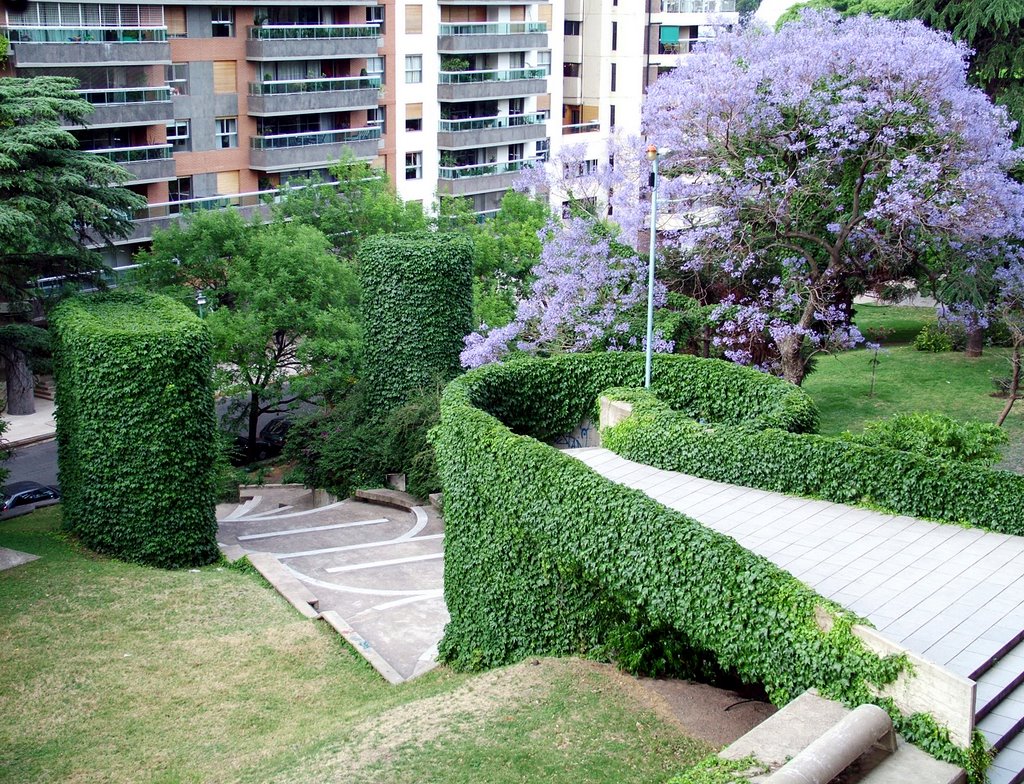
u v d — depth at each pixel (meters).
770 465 18.61
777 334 28.84
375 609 22.89
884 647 12.12
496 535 18.05
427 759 13.75
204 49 50.34
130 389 24.62
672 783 11.33
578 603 16.80
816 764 10.71
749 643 13.40
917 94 27.36
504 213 46.91
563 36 68.00
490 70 62.66
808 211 30.28
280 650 20.53
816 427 20.86
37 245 30.03
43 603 22.38
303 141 54.09
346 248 43.12
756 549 16.09
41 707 18.05
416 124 60.34
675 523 14.65
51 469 38.06
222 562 26.09
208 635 21.19
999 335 38.81
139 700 18.34
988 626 13.72
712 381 22.84
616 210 31.45
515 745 13.89
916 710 11.86
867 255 30.48
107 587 23.44
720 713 14.50
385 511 30.48
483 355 29.09
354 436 32.41
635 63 71.81
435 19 59.50
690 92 28.62
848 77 28.19
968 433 20.61
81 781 15.55
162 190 49.62
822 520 17.25
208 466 25.84
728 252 29.95
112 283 44.22
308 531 28.80
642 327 28.42
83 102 31.12
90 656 20.00
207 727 17.30
